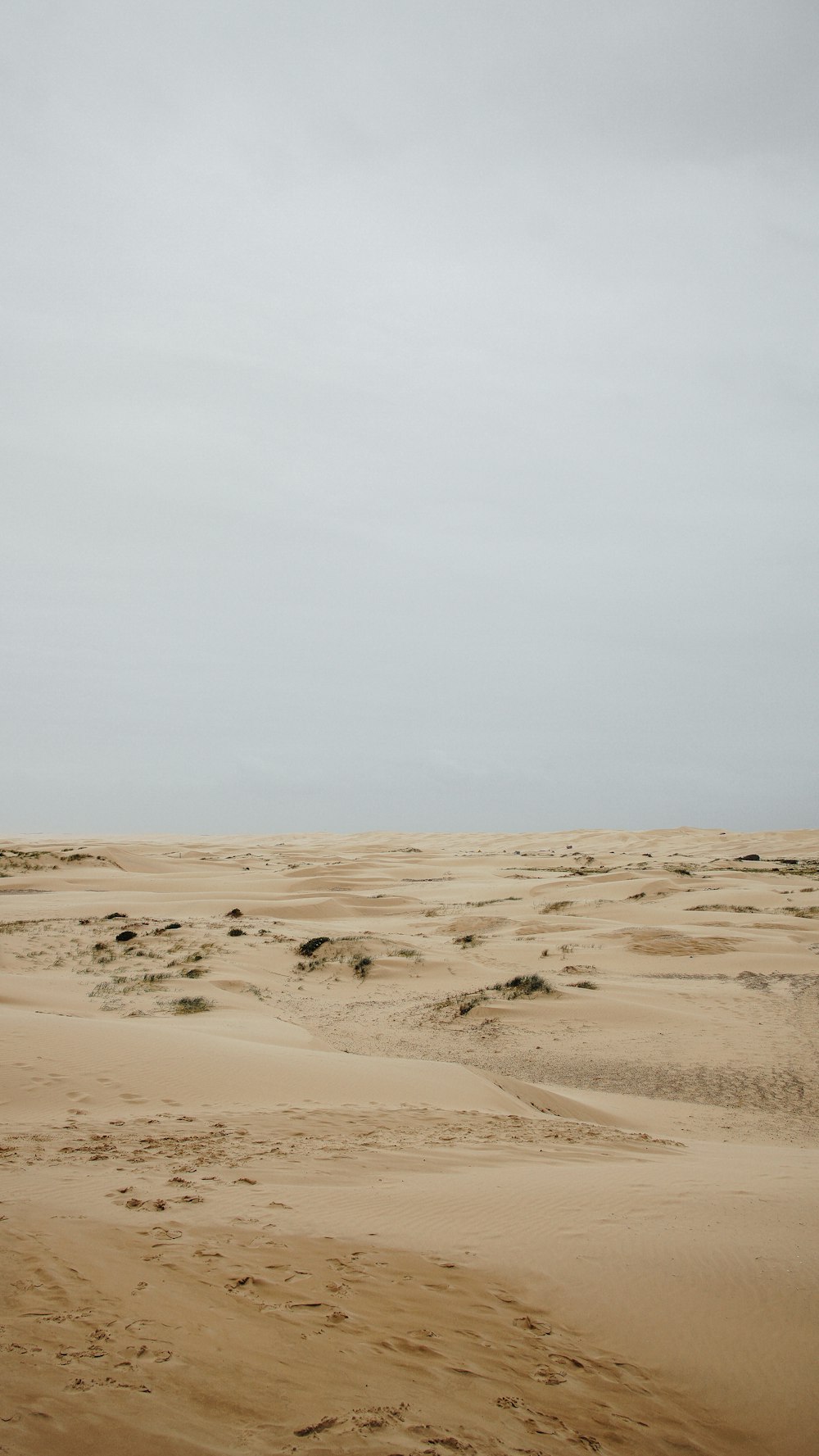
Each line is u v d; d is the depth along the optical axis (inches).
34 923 1298.0
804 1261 216.8
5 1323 157.9
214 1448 131.0
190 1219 230.4
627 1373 177.2
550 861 2908.5
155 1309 173.2
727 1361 179.8
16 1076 433.1
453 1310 192.9
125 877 2084.2
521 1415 156.8
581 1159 344.2
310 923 1438.2
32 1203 231.1
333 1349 169.2
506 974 999.6
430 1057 703.7
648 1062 682.8
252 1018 719.7
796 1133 511.8
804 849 3132.4
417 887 2124.8
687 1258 218.8
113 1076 448.5
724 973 1011.3
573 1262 219.0
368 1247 221.8
